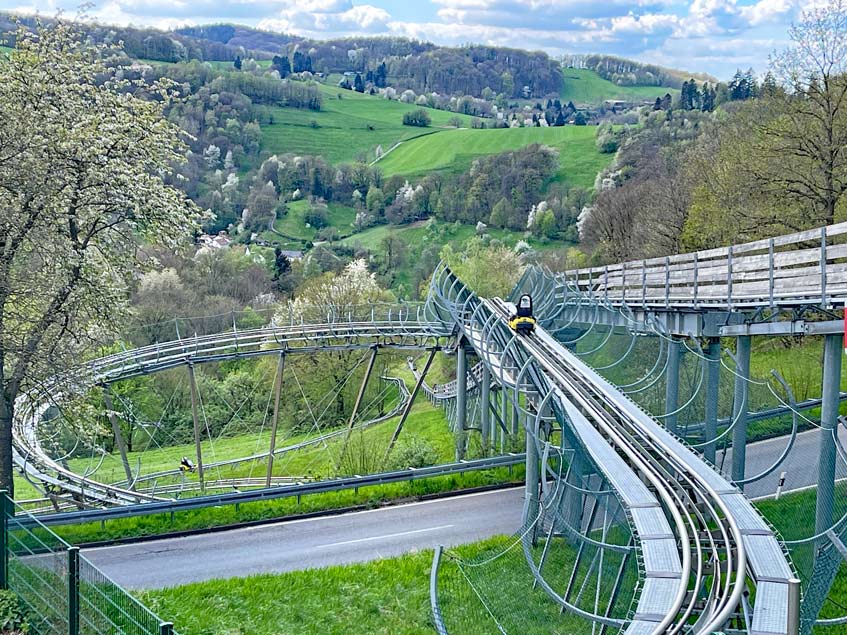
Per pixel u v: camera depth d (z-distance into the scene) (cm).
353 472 3634
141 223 3123
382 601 2205
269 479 4122
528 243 12488
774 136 4572
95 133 2981
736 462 2359
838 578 2012
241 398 7044
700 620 1351
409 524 2877
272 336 4353
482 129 19175
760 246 2270
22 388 3028
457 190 14600
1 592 1745
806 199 4528
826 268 1944
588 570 1812
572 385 2594
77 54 3092
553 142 16512
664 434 2219
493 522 2858
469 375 5206
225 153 17262
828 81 4238
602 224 8262
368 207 15300
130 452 6569
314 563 2541
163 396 6850
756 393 3195
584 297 3925
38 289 2845
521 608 1920
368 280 7894
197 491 4456
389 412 6438
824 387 1942
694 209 5500
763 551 1541
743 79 16362
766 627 1259
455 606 2109
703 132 7862
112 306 3067
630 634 1317
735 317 2534
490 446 3675
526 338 3375
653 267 3469
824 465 1894
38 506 3819
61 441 5597
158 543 2759
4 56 2966
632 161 12244
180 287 7875
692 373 2897
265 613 2147
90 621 1411
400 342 4484
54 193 2842
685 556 1511
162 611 2133
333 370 6631
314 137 19775
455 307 4081
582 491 1945
